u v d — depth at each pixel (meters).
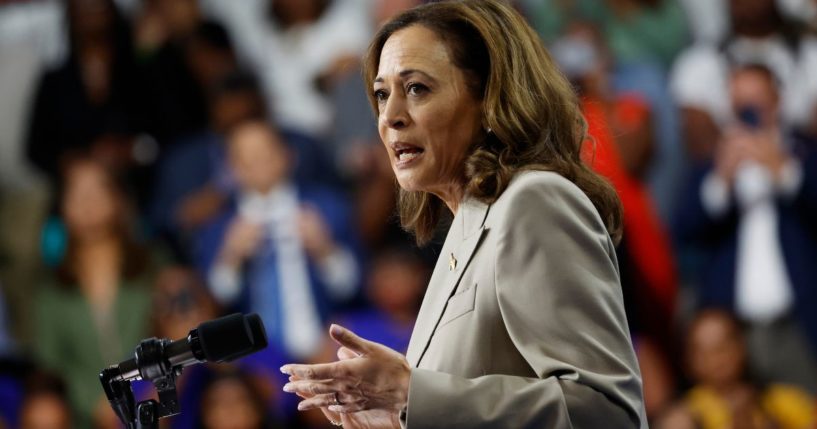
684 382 20.33
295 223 21.00
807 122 21.23
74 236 21.45
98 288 21.20
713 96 21.41
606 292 6.27
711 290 20.72
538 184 6.43
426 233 8.04
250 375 19.52
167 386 6.46
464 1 7.03
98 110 22.38
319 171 21.56
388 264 20.47
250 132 21.48
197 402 19.08
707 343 20.23
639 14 21.88
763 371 20.38
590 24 21.83
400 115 6.88
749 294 20.59
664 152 21.20
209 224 21.33
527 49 6.91
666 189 21.05
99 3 22.61
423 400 5.99
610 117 20.88
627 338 6.30
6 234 21.69
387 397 6.07
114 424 20.58
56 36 22.91
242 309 20.91
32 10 22.98
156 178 22.00
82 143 22.27
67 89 22.50
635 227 20.47
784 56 21.59
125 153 22.25
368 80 7.32
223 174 21.53
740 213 20.92
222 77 22.05
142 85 22.50
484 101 6.83
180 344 6.36
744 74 21.34
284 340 20.55
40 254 21.58
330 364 6.00
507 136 6.71
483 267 6.55
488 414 5.99
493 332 6.44
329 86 22.08
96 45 22.64
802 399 20.09
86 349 21.00
